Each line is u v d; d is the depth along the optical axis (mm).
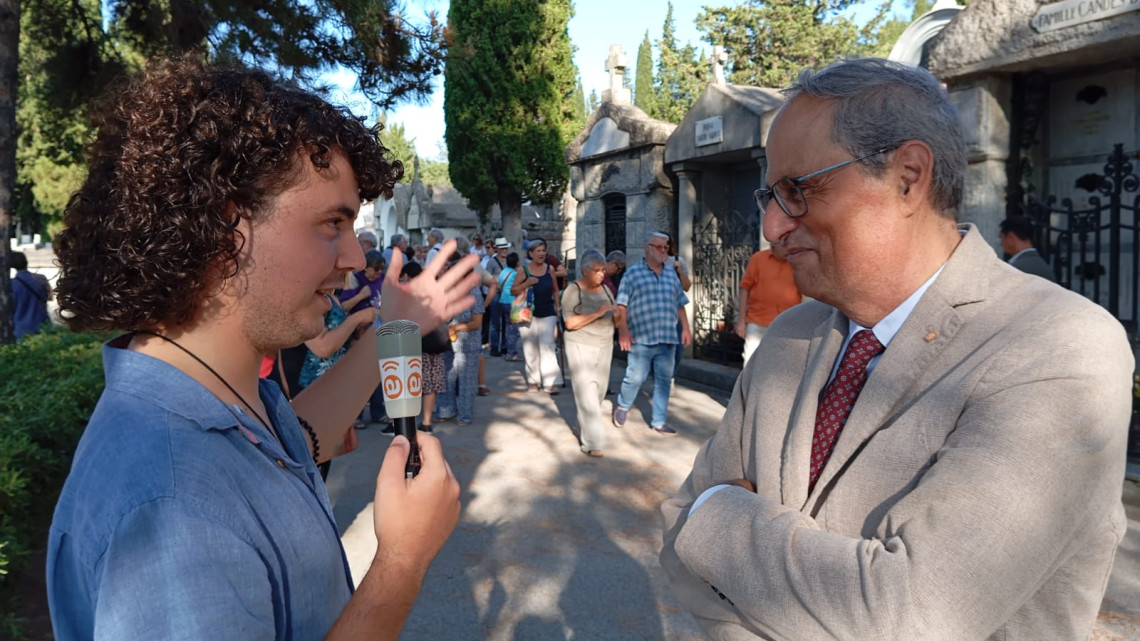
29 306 8289
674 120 30562
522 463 6156
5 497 2936
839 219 1276
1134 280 5266
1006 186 6090
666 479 5730
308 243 1013
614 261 9430
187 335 999
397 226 31922
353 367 1612
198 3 8148
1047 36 5426
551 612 3730
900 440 1209
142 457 839
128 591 771
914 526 1088
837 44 25141
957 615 1030
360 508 5133
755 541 1202
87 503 828
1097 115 6012
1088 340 1125
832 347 1438
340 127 1035
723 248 9570
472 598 3873
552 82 20719
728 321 9500
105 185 937
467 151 21172
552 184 21266
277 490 964
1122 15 5004
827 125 1266
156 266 901
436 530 1026
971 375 1175
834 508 1255
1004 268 1308
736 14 25594
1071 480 1072
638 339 6945
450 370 7562
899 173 1250
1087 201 6125
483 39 19969
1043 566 1070
